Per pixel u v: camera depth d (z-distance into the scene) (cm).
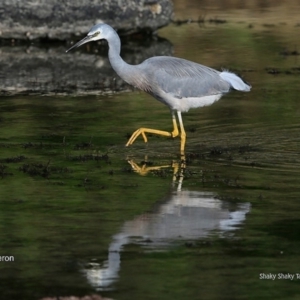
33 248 1045
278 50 2436
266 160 1424
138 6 2578
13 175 1345
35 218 1148
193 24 2834
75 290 931
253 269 982
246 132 1620
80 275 969
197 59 2303
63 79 2166
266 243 1055
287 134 1599
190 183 1299
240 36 2619
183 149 1495
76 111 1812
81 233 1091
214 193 1248
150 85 1536
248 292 925
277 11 3014
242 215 1152
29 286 941
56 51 2538
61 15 2555
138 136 1606
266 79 2106
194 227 1109
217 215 1152
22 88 2050
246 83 1580
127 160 1438
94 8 2555
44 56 2462
